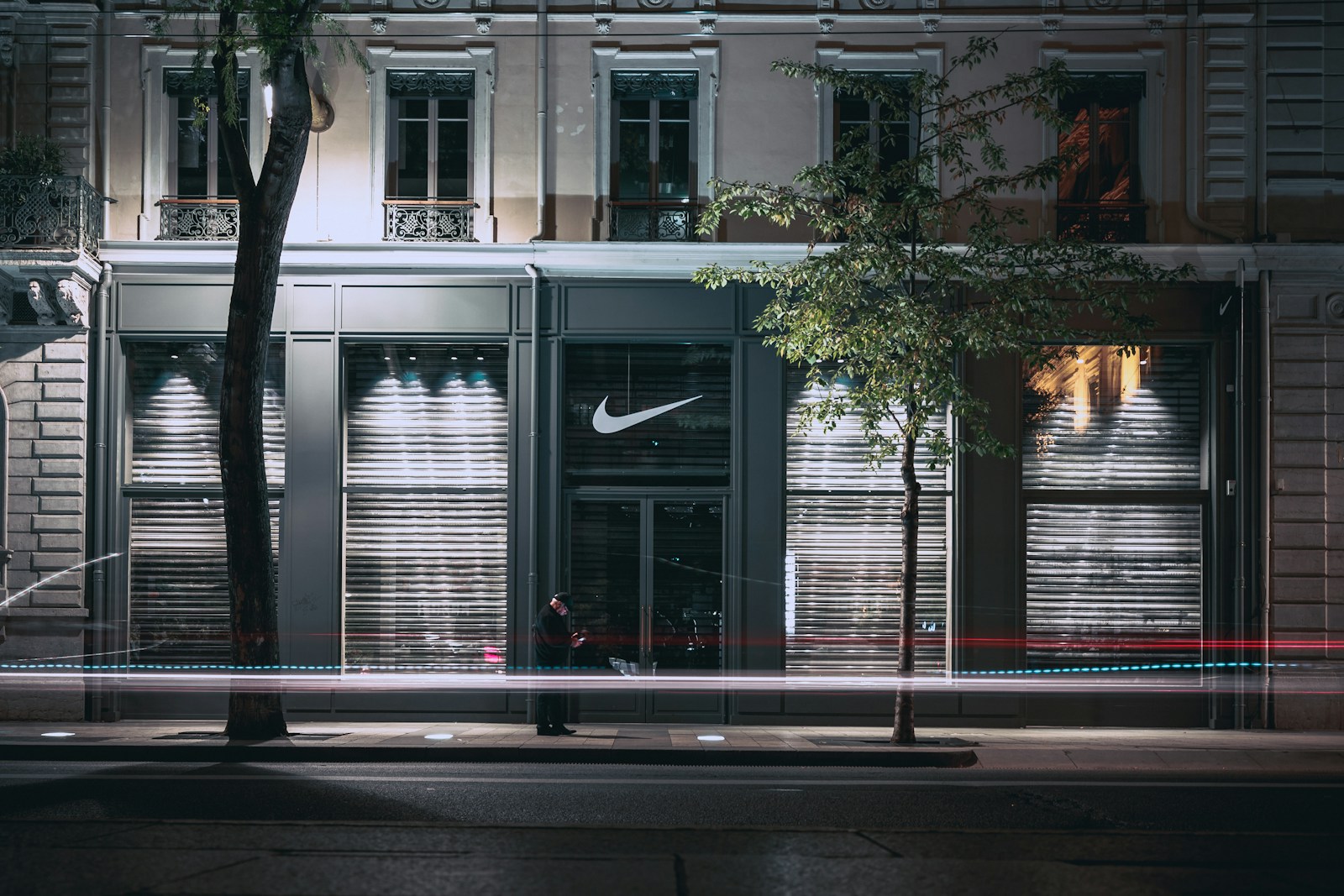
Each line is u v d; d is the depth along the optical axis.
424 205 17.80
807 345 15.28
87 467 17.56
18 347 17.56
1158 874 7.21
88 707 17.23
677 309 17.67
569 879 6.81
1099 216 17.78
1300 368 17.59
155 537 17.70
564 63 17.98
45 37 17.88
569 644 15.80
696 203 17.81
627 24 17.95
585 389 17.86
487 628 17.62
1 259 16.73
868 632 17.66
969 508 17.53
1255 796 11.02
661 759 13.65
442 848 7.73
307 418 17.58
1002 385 17.59
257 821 8.79
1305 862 7.66
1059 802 10.42
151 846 7.74
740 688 17.39
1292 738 16.30
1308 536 17.50
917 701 17.38
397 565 17.70
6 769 12.35
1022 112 14.98
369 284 17.69
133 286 17.66
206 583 17.67
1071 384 17.86
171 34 17.94
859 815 9.55
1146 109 17.88
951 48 17.81
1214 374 17.64
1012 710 17.34
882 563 17.73
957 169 15.57
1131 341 15.12
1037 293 14.54
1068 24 17.78
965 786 11.47
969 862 7.49
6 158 17.06
